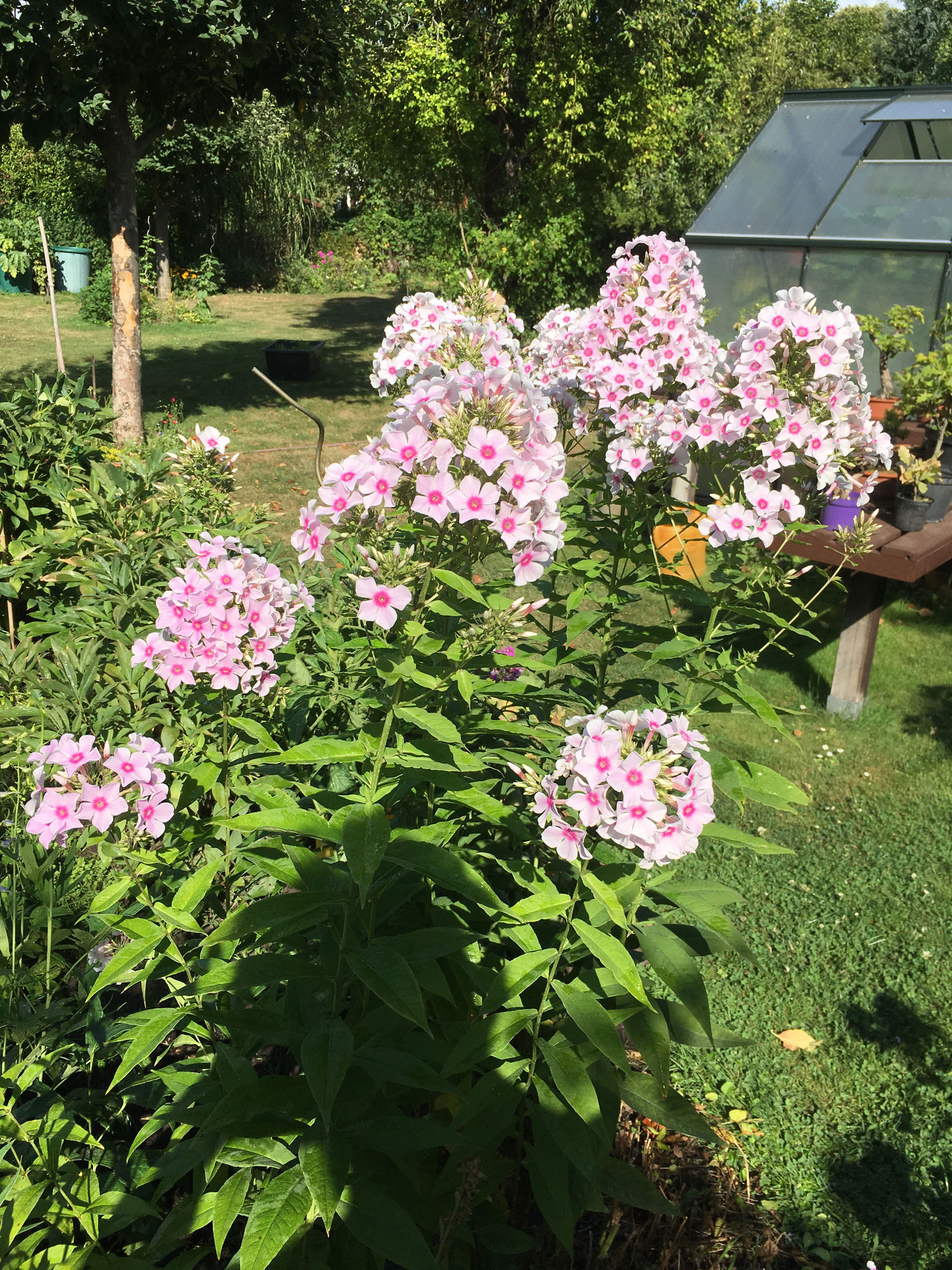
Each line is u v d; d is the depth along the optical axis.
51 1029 2.15
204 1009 1.88
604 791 1.76
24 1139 1.87
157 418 11.21
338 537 1.99
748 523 2.59
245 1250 1.52
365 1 11.91
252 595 2.20
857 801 4.51
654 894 2.21
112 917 1.97
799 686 5.63
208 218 23.73
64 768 2.07
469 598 2.07
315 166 22.02
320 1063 1.56
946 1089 2.95
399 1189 1.82
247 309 22.41
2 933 2.13
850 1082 2.97
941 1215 2.56
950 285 7.38
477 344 2.23
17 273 22.05
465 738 2.26
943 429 5.50
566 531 2.94
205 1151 1.77
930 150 8.57
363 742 1.92
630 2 12.23
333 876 1.81
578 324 3.00
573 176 13.48
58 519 4.44
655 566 2.83
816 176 8.38
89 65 7.71
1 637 4.11
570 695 2.26
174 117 9.36
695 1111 2.04
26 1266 1.78
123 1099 2.19
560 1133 1.84
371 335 18.95
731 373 2.63
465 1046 1.79
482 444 1.80
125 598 3.54
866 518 3.01
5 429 4.32
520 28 12.25
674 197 20.94
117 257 8.92
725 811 4.42
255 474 9.20
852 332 2.52
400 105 13.06
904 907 3.77
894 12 34.19
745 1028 3.16
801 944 3.56
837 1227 2.51
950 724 5.21
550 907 1.86
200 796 2.45
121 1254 2.09
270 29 8.23
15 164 21.95
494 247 13.51
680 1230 2.29
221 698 2.38
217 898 2.38
